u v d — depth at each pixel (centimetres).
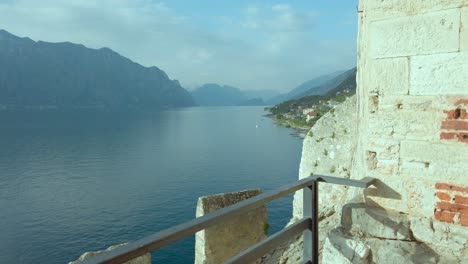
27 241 3900
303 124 15362
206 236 977
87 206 4953
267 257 782
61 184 6147
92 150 9731
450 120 344
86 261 154
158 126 17875
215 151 9188
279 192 275
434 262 346
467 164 338
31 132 14225
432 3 346
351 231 396
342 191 852
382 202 386
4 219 4528
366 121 399
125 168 7331
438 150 352
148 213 4603
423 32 353
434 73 349
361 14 417
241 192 1043
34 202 5184
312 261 327
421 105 358
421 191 363
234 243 1023
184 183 5919
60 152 9356
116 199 5203
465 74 334
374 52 384
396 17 367
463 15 332
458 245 343
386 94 378
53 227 4262
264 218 1085
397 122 373
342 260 374
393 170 378
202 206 965
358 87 432
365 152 398
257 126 16850
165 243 187
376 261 367
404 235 365
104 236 4003
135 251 172
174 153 9062
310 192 326
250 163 7356
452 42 338
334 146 920
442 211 353
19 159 8350
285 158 7812
